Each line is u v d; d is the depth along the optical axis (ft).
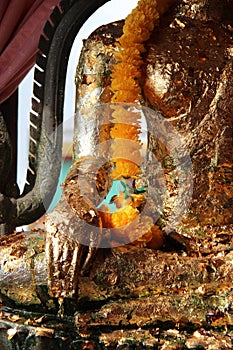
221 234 5.14
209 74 5.30
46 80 6.66
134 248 4.91
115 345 4.59
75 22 6.63
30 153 6.78
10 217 6.81
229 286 4.70
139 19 5.38
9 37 6.85
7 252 5.01
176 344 4.51
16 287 4.91
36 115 6.70
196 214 5.26
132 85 5.30
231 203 5.26
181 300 4.68
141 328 4.68
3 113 7.06
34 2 6.81
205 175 5.27
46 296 4.85
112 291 4.78
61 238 4.80
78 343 4.64
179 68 5.31
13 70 6.86
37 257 4.90
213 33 5.45
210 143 5.26
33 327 4.74
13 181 7.01
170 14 5.57
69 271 4.75
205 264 4.75
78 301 4.78
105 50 5.48
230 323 4.60
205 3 5.54
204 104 5.28
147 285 4.76
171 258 4.83
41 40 6.64
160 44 5.41
